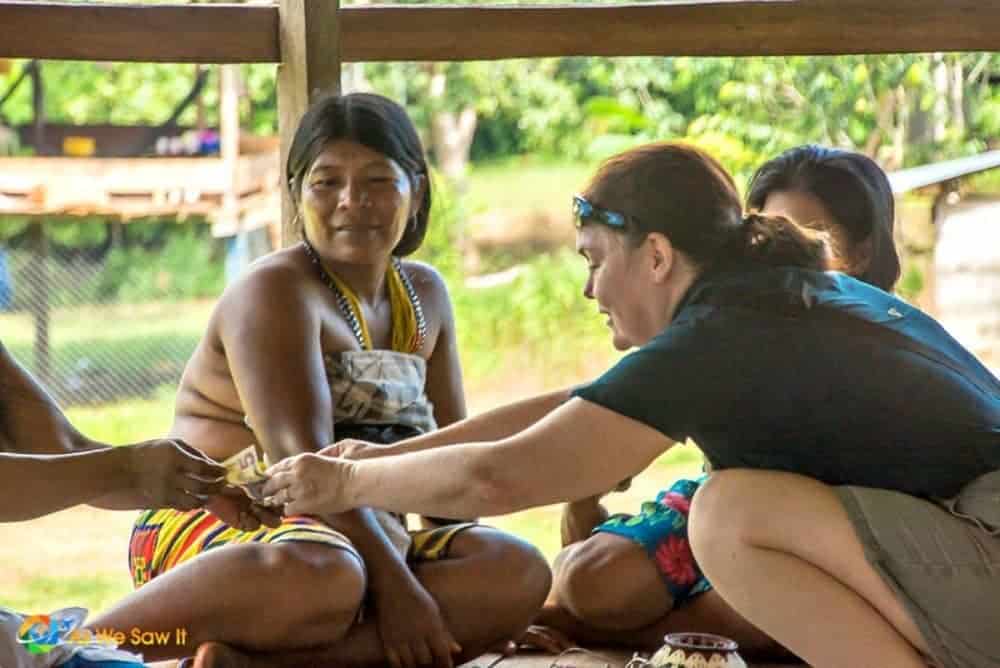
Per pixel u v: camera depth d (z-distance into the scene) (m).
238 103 13.15
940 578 3.29
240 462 3.77
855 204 4.23
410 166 4.33
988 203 10.34
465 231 12.78
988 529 3.32
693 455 9.70
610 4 5.00
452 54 4.94
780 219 3.56
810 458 3.37
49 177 11.48
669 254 3.46
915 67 11.17
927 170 9.23
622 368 3.39
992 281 10.29
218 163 11.80
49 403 3.55
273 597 3.76
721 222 3.47
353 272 4.30
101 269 12.42
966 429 3.35
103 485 3.27
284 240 4.78
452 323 4.62
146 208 11.71
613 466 3.41
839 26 5.05
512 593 4.11
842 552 3.34
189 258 12.66
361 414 4.22
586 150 13.62
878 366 3.35
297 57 4.79
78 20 4.66
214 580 3.74
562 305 11.66
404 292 4.43
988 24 5.07
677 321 3.42
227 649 3.71
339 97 4.32
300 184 4.29
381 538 3.99
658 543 4.27
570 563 4.38
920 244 10.12
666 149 3.51
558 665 4.14
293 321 4.08
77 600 7.66
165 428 10.62
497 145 13.83
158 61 4.75
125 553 8.48
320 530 3.88
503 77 13.54
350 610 3.85
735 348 3.33
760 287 3.41
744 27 5.03
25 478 3.20
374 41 4.88
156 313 12.41
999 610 3.28
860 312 3.42
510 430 3.96
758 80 11.45
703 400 3.34
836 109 11.27
